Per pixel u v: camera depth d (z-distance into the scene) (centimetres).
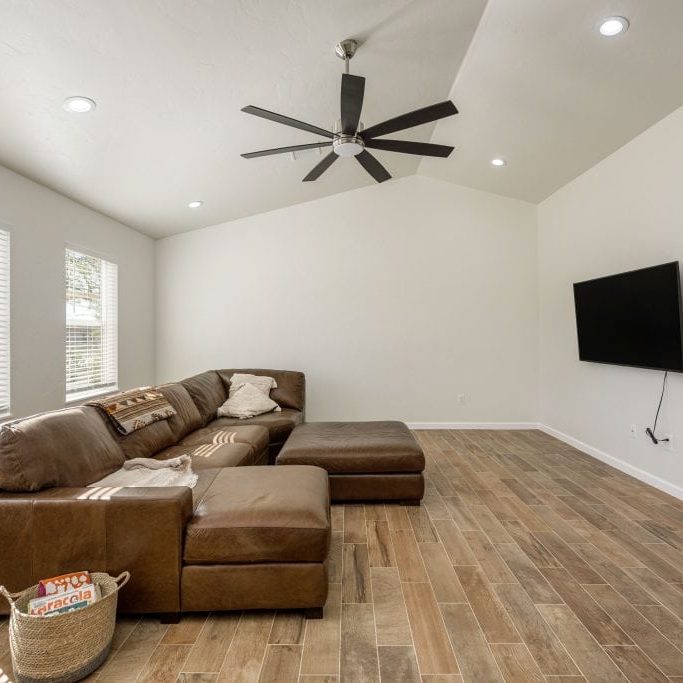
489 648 167
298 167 434
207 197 455
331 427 375
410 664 159
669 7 232
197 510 193
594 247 416
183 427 340
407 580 214
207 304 545
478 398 536
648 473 347
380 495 306
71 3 199
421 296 536
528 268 534
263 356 543
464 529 270
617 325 360
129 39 227
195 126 320
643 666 158
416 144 282
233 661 161
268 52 261
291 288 540
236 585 182
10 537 177
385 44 278
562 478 361
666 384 328
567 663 159
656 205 334
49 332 358
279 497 202
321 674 154
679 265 311
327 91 312
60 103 263
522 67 305
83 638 150
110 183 376
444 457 421
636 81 291
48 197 358
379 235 538
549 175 455
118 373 462
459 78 336
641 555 237
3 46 215
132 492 185
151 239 539
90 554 178
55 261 367
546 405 517
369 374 538
